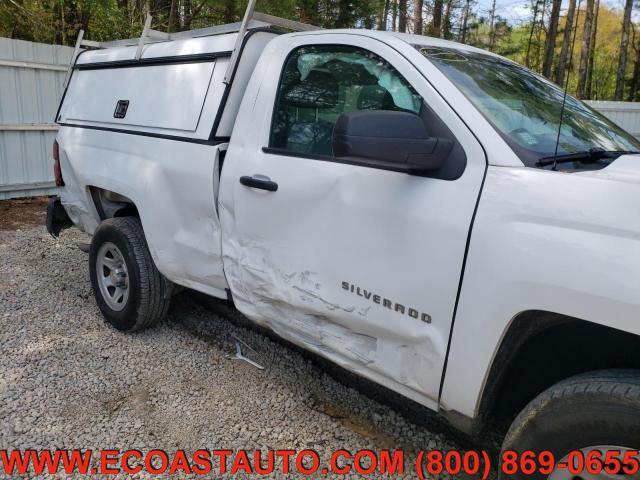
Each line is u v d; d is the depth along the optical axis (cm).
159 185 347
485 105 236
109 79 421
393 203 232
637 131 1244
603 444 183
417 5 1916
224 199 307
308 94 283
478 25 2853
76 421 296
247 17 316
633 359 199
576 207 186
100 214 430
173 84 356
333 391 338
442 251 215
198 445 281
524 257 193
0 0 1126
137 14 1445
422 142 212
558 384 198
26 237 660
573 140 249
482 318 205
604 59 3719
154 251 362
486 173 211
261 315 303
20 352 364
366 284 242
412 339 229
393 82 249
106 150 396
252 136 300
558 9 1880
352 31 276
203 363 363
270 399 325
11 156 840
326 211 256
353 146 207
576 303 181
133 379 339
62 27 1291
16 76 827
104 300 407
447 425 309
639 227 173
